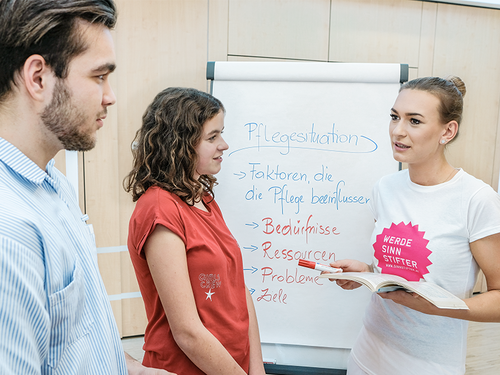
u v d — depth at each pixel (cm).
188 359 90
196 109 96
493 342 237
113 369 59
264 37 233
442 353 104
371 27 245
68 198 66
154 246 85
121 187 224
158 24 219
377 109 158
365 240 160
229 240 102
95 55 52
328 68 160
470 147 281
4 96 48
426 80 102
